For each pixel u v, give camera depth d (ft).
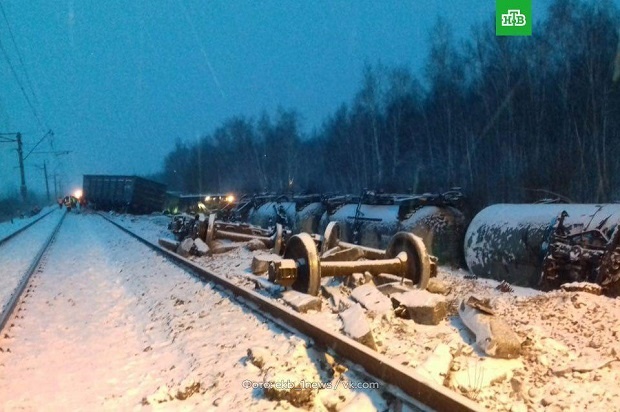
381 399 14.10
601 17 93.04
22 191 190.49
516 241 36.24
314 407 14.44
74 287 37.37
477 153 108.68
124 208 150.41
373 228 52.31
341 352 16.57
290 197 81.82
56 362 20.25
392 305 23.02
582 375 16.06
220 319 23.73
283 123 224.94
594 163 85.81
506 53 104.12
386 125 150.92
